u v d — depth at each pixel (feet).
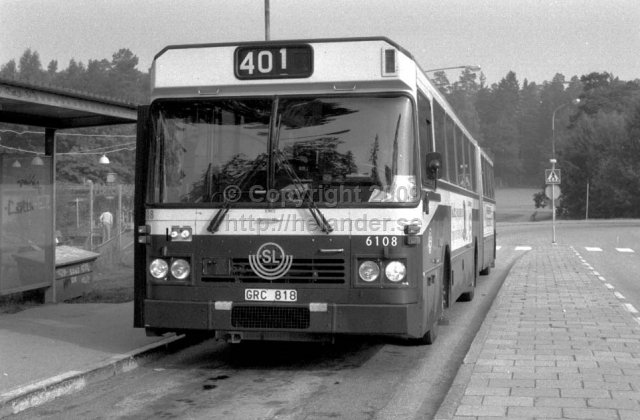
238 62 28.17
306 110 27.76
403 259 26.89
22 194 43.11
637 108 327.88
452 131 40.98
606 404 22.11
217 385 27.32
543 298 49.03
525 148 652.07
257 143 27.86
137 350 31.50
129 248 75.92
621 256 105.91
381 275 26.89
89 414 23.62
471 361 28.27
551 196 130.52
